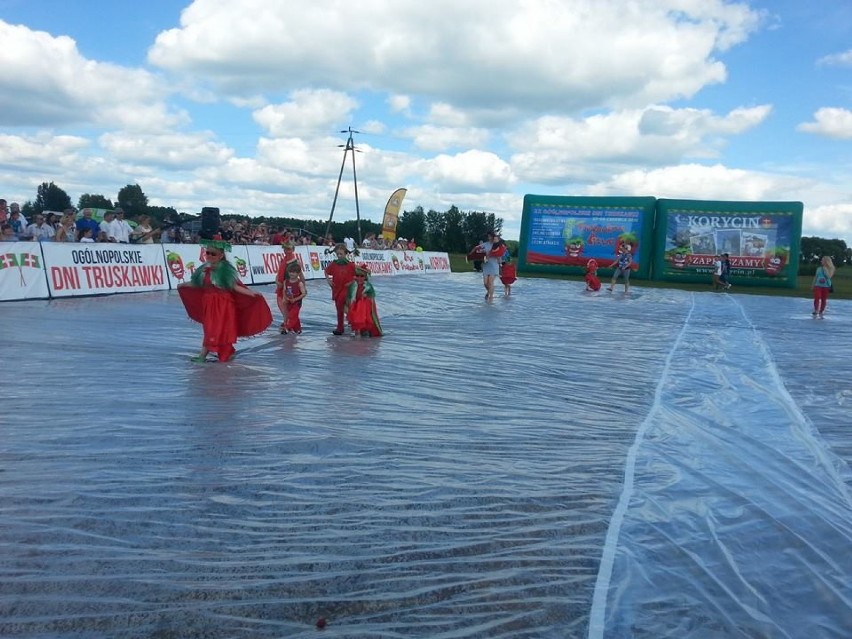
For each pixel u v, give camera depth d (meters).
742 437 7.26
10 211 18.03
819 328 18.16
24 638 3.21
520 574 4.00
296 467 5.55
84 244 17.34
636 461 6.23
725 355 12.82
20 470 5.21
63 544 4.10
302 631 3.35
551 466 5.96
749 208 38.28
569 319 17.80
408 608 3.60
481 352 11.93
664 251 39.34
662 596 3.83
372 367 9.97
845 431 7.66
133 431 6.25
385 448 6.17
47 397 7.32
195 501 4.79
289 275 12.73
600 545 4.42
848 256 77.69
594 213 40.91
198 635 3.28
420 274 35.88
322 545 4.25
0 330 11.27
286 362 9.96
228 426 6.53
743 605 3.79
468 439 6.64
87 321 12.77
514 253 59.75
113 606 3.49
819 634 3.54
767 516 5.05
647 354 12.62
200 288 9.68
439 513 4.81
